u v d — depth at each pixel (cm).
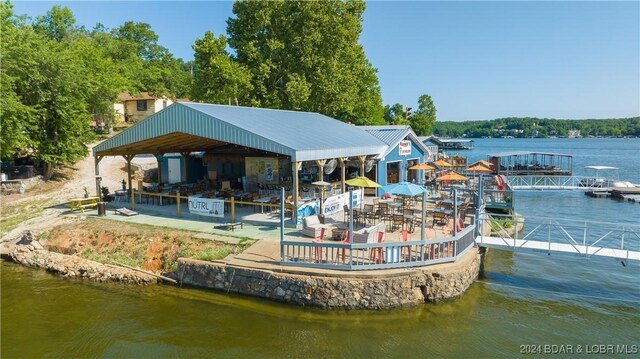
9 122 2662
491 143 19275
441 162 3394
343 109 4444
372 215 1852
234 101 4100
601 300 1401
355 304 1241
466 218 2017
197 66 4019
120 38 9081
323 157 1859
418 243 1338
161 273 1498
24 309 1315
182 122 1944
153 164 3853
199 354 1052
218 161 2973
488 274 1639
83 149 3397
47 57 3031
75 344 1108
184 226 1825
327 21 3912
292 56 4000
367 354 1049
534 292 1456
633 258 1430
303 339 1114
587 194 4031
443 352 1063
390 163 2906
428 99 11500
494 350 1077
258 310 1261
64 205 2477
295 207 1759
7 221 2184
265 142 1723
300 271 1295
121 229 1816
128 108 6100
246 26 4050
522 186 4112
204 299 1342
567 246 1569
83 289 1460
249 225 1836
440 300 1298
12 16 3275
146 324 1205
